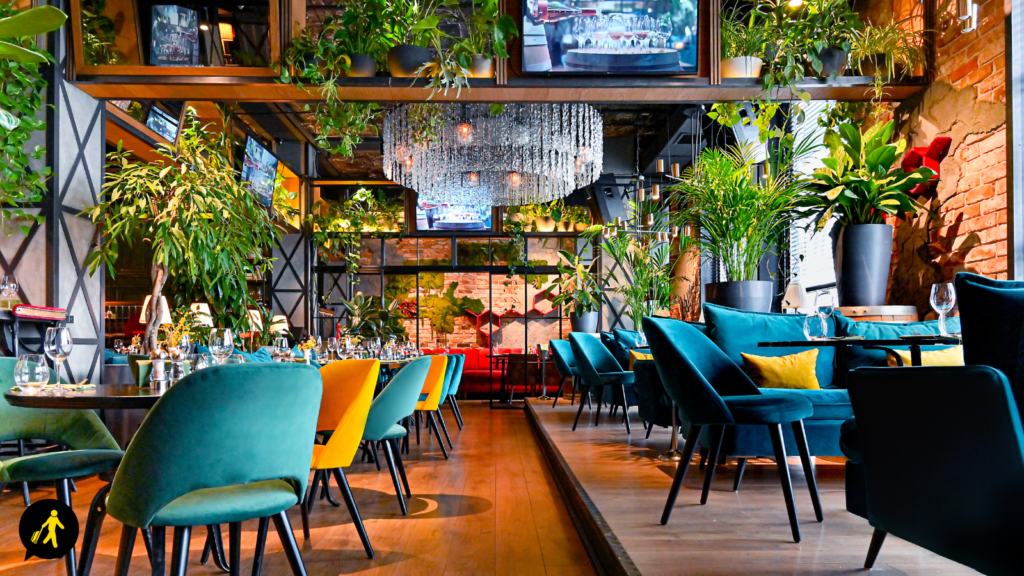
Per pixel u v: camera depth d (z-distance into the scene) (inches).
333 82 197.9
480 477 185.3
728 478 149.3
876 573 86.7
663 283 378.9
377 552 116.0
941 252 189.8
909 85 198.4
